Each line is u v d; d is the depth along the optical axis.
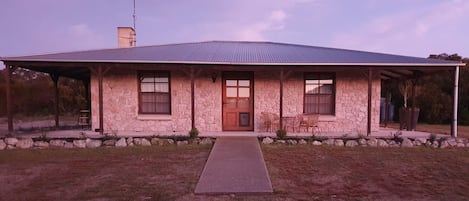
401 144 9.72
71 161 7.51
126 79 11.55
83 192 5.14
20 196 4.98
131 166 6.96
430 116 21.72
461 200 4.84
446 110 21.30
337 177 6.14
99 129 10.73
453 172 6.60
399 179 6.03
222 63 10.02
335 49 13.62
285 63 10.05
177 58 10.51
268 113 11.53
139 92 11.65
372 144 9.73
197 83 11.61
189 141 9.76
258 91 11.62
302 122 10.91
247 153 7.74
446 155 8.40
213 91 11.61
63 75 13.29
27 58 9.96
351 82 11.68
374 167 6.99
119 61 9.92
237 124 11.73
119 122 11.57
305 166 7.04
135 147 9.22
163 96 11.74
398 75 13.55
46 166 7.03
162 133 10.81
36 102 22.52
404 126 12.77
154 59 10.19
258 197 4.90
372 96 11.65
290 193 5.11
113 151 8.68
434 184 5.70
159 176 6.11
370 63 10.06
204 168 6.42
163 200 4.73
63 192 5.16
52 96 23.14
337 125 11.65
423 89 22.11
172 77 11.59
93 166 6.99
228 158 7.23
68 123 15.45
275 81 11.63
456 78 10.20
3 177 6.12
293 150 8.89
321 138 9.94
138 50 12.44
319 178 6.06
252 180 5.62
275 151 8.73
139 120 11.58
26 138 9.51
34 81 24.64
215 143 9.02
